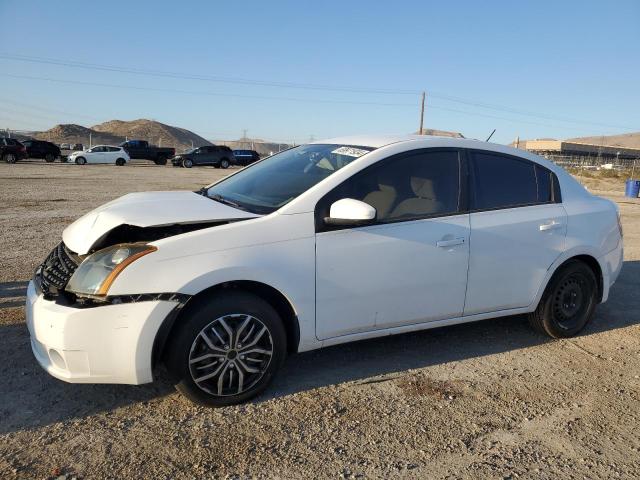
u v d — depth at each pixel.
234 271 3.30
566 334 4.84
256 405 3.48
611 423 3.45
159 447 2.99
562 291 4.77
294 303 3.53
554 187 4.75
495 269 4.31
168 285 3.16
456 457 3.01
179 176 28.02
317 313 3.64
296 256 3.51
